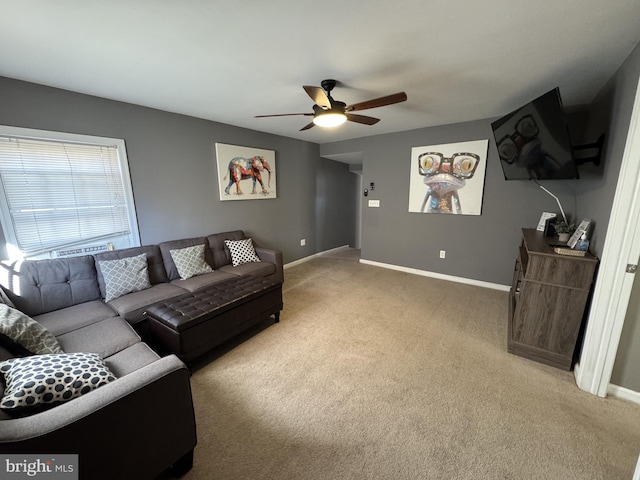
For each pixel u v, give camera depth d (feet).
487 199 11.78
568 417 5.18
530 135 7.95
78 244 8.43
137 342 5.83
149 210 9.91
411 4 4.29
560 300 6.46
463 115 10.77
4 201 7.09
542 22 4.76
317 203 17.49
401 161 13.87
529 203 10.90
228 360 7.07
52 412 3.02
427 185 13.19
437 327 8.68
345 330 8.54
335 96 8.50
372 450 4.58
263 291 8.30
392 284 12.70
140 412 3.55
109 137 8.72
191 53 5.82
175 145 10.39
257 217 13.93
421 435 4.85
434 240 13.47
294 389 6.01
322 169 17.57
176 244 10.19
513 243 11.46
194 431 4.24
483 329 8.54
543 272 6.59
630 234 5.02
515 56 6.01
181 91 8.07
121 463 3.43
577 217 9.34
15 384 3.43
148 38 5.22
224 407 5.52
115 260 8.28
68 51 5.65
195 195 11.23
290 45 5.53
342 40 5.35
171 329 6.32
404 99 6.45
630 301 5.29
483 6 4.33
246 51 5.76
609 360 5.51
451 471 4.22
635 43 5.34
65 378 3.69
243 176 12.85
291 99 8.84
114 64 6.28
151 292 8.32
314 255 17.84
